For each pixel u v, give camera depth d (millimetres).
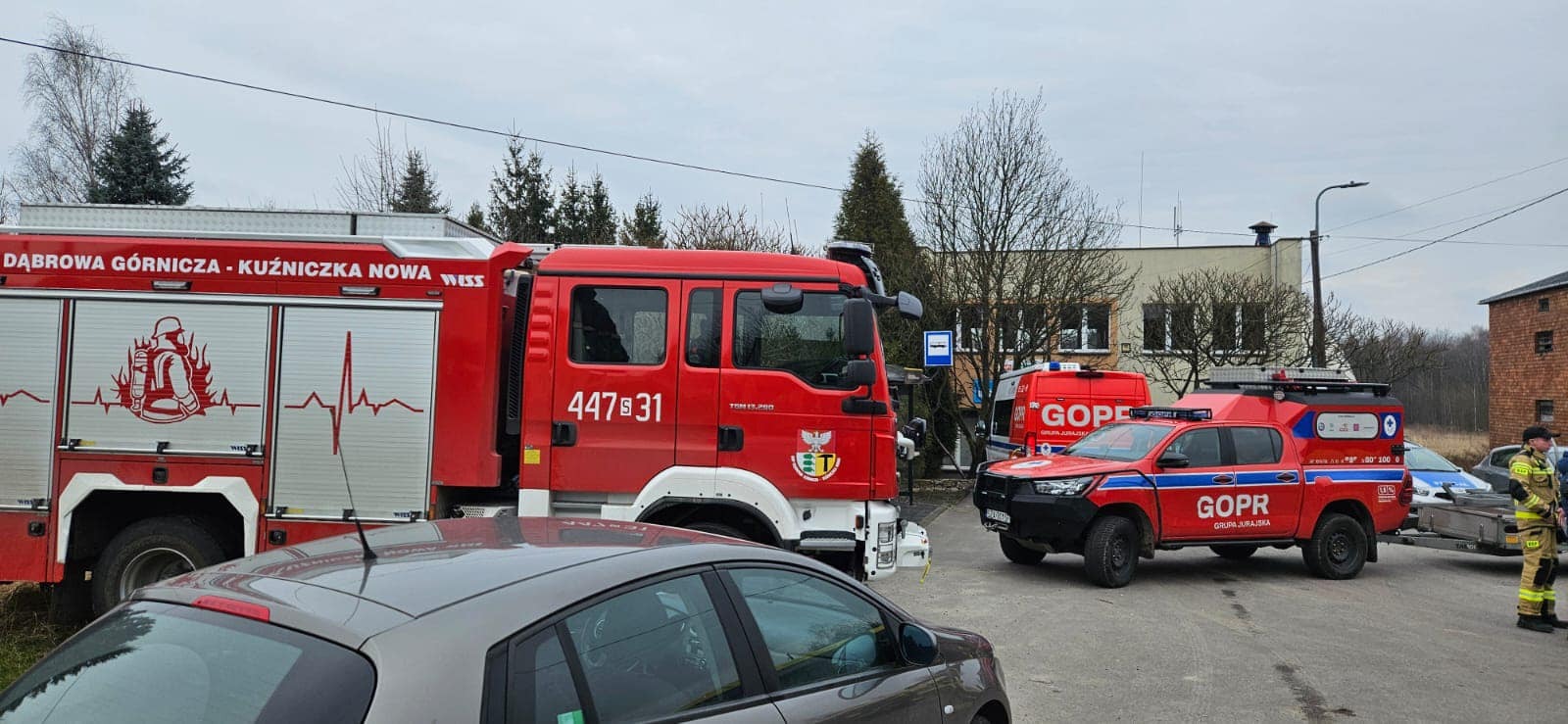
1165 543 11000
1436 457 17219
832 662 3393
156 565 6781
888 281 23375
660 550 3105
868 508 6930
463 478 6660
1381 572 12570
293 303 6703
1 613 7379
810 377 6926
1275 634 8688
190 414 6648
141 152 26469
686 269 6961
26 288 6641
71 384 6629
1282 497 11438
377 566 2787
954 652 4008
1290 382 11898
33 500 6574
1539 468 9305
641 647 2801
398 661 2271
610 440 6855
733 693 2990
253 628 2430
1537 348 31453
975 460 23547
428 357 6707
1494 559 13945
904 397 19969
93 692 2467
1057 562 12484
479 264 6746
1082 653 7855
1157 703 6562
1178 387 27578
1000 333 22656
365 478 6656
